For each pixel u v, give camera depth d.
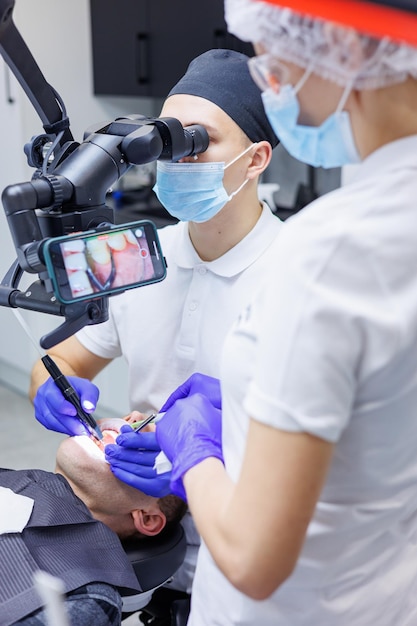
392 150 0.79
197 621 1.08
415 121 0.79
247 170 1.32
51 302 0.97
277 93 0.82
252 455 0.78
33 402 1.45
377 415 0.82
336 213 0.77
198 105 1.27
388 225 0.76
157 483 1.22
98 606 1.05
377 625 0.99
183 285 1.40
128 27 3.26
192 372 1.39
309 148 0.87
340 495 0.90
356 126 0.81
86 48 3.45
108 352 1.57
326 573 0.94
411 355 0.79
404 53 0.73
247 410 0.78
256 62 0.83
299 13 0.74
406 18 0.68
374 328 0.75
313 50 0.77
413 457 0.91
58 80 3.40
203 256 1.39
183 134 1.15
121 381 3.11
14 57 0.99
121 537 1.32
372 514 0.92
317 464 0.76
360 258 0.75
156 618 1.41
